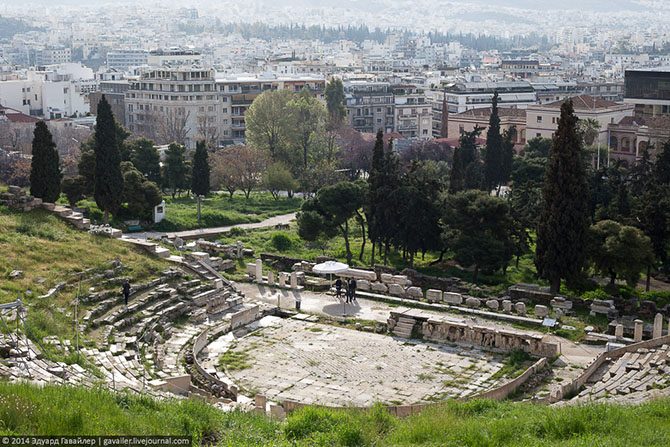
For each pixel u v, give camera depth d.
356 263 90.06
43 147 86.62
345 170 163.50
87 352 50.56
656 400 39.66
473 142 140.75
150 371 50.19
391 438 33.22
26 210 76.00
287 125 160.12
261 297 71.81
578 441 31.16
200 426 32.25
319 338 60.88
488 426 33.94
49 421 28.31
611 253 75.69
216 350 57.78
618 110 195.88
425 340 60.69
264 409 43.00
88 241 71.69
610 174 110.75
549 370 55.00
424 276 78.81
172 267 71.19
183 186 129.00
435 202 88.19
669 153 111.06
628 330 63.34
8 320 50.88
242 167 135.88
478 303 69.56
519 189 108.62
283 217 120.69
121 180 92.88
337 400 48.72
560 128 73.44
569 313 68.44
